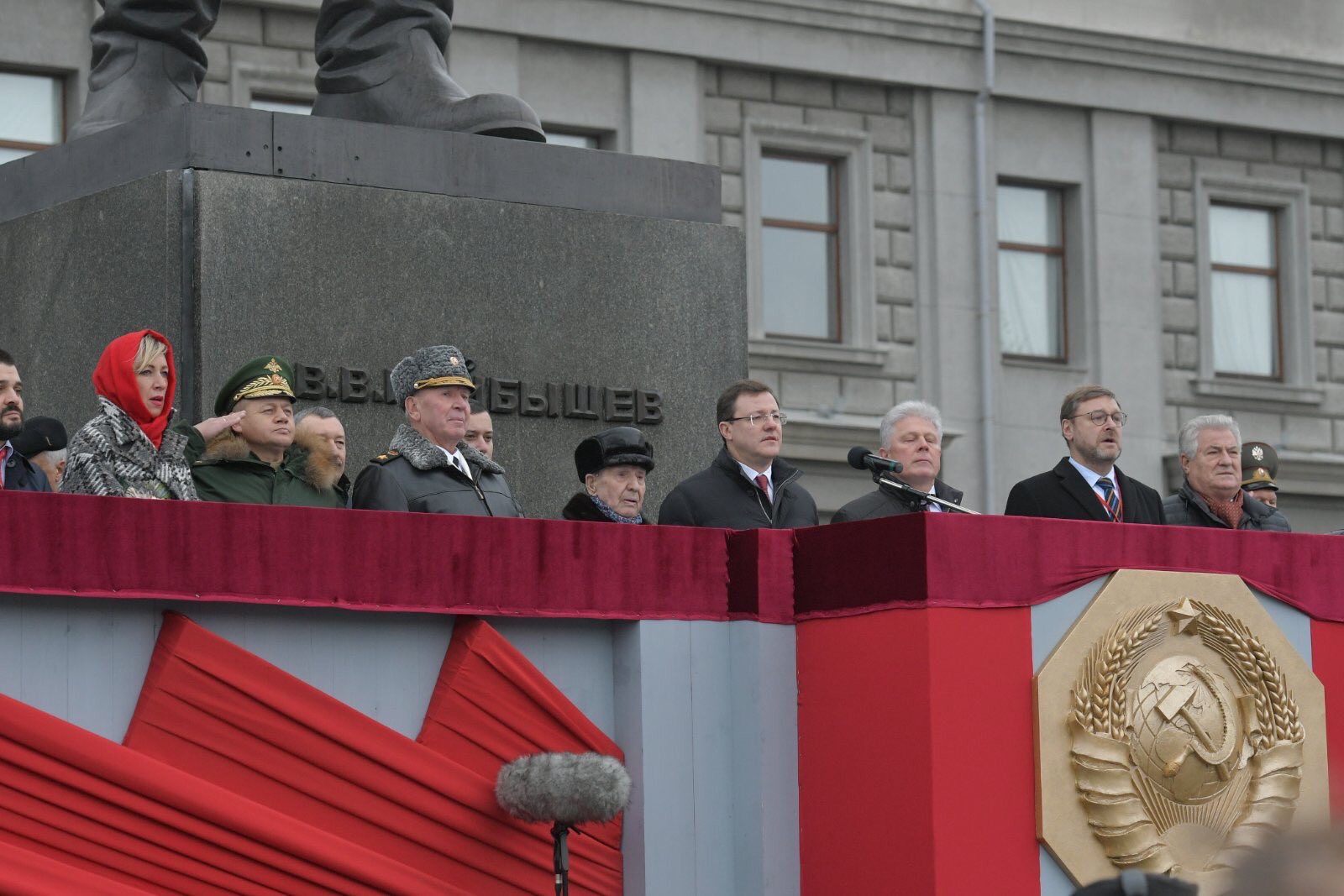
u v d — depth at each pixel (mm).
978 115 68562
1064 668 16312
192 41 24156
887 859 15930
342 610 15242
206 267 20969
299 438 18688
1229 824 16969
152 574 14312
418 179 22375
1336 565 18188
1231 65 72125
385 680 15430
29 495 13891
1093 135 70688
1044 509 21641
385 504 17875
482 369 22516
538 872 15867
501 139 22984
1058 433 69562
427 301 22219
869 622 16219
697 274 24078
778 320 66500
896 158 68062
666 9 64188
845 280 67250
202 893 14227
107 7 23969
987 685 16000
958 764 15758
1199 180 72250
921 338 67812
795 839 16641
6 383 18156
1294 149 74125
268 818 14492
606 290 23422
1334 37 74188
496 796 15531
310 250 21578
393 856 15133
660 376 23703
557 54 63281
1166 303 71375
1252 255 73625
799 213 67062
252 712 14617
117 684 14281
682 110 64625
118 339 17219
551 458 22875
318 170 21797
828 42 66562
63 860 13711
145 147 21703
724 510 20578
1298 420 73062
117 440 16969
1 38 55656
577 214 23297
